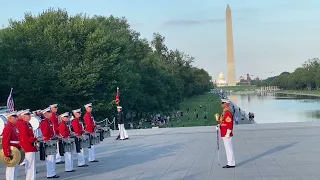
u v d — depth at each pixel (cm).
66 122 1894
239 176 1593
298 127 3416
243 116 8306
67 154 1933
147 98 8288
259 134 3053
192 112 11006
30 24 6294
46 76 5616
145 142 2967
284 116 8550
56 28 6197
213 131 3484
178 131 3616
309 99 15812
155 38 13988
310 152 2114
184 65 14750
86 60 6062
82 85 5788
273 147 2347
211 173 1686
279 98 17925
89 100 5894
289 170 1662
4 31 6275
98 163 2150
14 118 1596
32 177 1647
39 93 5675
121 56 6788
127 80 6925
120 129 3247
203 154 2228
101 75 6178
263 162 1880
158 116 8638
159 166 1927
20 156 1559
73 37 6281
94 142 2164
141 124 7819
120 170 1888
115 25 9206
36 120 2100
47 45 5959
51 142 1720
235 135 3056
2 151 1558
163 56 14062
